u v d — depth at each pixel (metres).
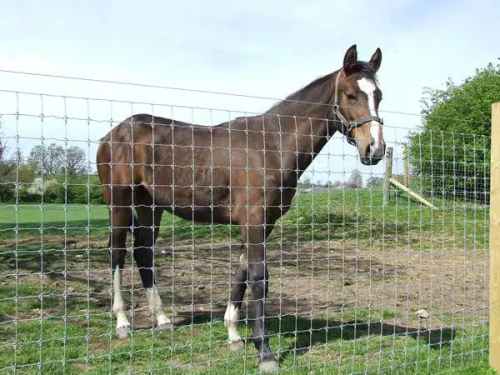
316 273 7.71
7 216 14.20
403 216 12.04
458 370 3.80
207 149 4.34
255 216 4.03
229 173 4.19
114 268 4.73
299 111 4.25
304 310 5.54
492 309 3.84
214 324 4.92
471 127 19.03
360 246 10.20
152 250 4.96
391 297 6.27
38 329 4.51
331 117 4.21
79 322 4.83
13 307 5.23
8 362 3.73
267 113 4.30
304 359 4.03
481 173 6.95
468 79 21.67
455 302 6.08
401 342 4.52
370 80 4.02
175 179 4.45
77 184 2.96
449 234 10.78
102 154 4.93
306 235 11.40
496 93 18.95
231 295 4.38
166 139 4.55
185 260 8.74
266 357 3.81
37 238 11.36
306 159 4.23
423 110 24.42
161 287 6.55
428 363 3.86
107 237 11.75
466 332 4.85
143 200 4.95
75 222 13.82
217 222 4.48
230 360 3.98
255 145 4.15
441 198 6.25
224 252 9.70
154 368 3.72
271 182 4.06
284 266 8.27
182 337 4.52
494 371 3.77
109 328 4.69
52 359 3.82
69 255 9.04
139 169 4.68
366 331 4.84
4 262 8.12
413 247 9.96
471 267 8.22
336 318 5.24
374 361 4.00
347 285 6.89
